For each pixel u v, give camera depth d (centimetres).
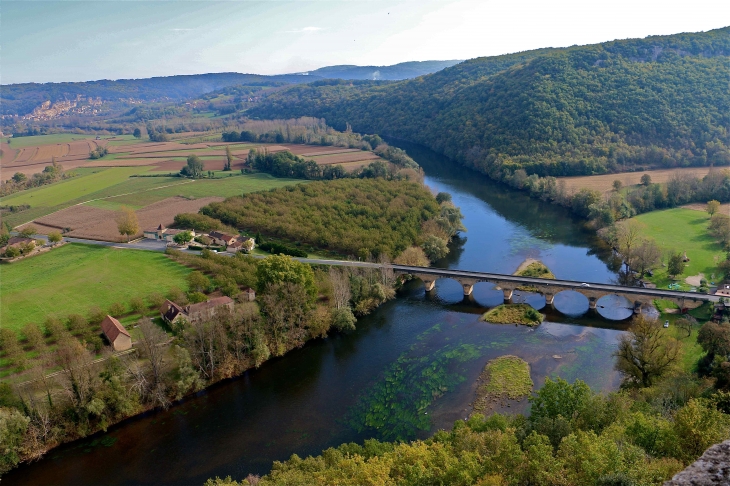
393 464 6028
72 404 9019
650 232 18700
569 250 18225
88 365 9356
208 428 9162
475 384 10156
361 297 13825
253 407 9744
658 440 5184
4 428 8094
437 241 17538
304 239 18262
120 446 8750
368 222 18888
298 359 11469
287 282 12094
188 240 17475
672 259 14775
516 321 12912
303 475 6328
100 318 11831
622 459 4525
